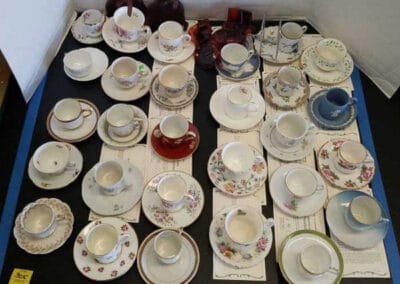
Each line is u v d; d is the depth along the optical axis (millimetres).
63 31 1386
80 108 1195
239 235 1029
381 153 1198
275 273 1018
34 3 1187
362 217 1072
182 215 1074
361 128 1231
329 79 1307
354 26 1309
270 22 1434
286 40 1324
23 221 1030
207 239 1058
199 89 1286
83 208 1096
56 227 1055
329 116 1228
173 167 1151
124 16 1354
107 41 1338
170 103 1239
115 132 1175
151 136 1192
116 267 1005
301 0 1372
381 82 1311
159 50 1340
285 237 1061
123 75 1280
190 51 1340
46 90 1281
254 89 1278
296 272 1005
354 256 1043
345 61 1334
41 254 1024
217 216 1071
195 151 1179
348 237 1060
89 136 1188
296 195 1073
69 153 1141
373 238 1058
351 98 1212
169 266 1007
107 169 1111
